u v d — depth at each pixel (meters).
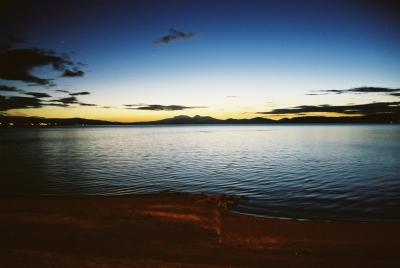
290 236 12.24
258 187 25.33
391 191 23.28
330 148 62.31
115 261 8.06
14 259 8.00
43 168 36.81
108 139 112.19
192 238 11.62
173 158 47.66
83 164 40.53
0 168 36.97
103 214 14.70
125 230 12.40
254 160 44.12
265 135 131.50
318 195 22.05
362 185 25.66
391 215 17.09
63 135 157.38
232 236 12.02
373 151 55.03
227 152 57.19
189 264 8.06
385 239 12.06
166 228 12.74
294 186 25.52
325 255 10.19
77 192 24.03
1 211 15.11
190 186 26.22
